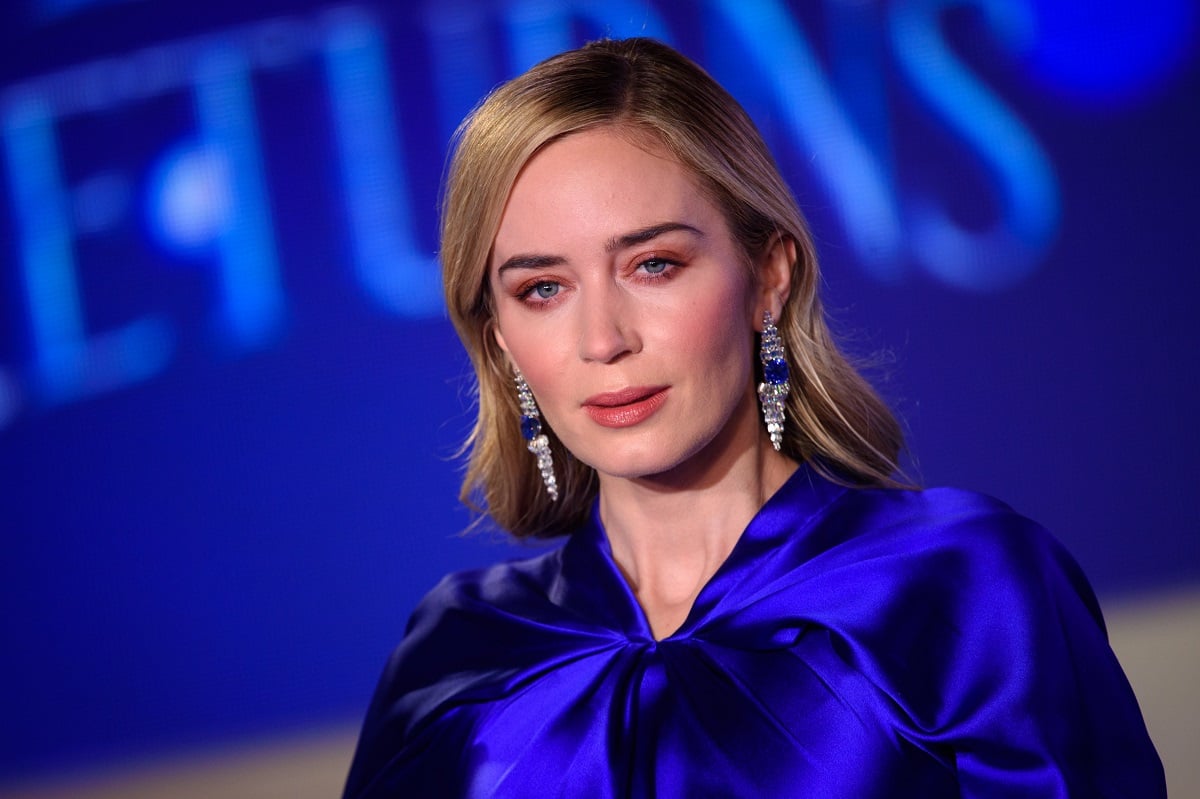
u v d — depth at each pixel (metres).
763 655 4.71
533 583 5.49
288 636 16.72
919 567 4.71
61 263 16.61
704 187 4.59
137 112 16.42
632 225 4.48
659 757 4.66
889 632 4.61
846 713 4.52
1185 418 16.00
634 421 4.59
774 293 4.96
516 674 5.14
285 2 16.19
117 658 16.91
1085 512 16.06
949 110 15.84
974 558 4.69
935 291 15.95
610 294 4.53
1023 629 4.54
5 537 16.92
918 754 4.46
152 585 16.83
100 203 16.53
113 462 16.77
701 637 4.83
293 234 16.41
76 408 16.77
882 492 5.04
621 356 4.54
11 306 16.67
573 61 4.68
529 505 5.71
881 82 15.81
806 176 15.86
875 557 4.77
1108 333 16.02
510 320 4.77
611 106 4.54
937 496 4.98
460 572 5.88
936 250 15.94
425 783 5.20
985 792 4.37
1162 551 16.03
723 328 4.61
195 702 16.81
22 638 16.98
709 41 15.78
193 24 16.30
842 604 4.69
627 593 5.08
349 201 16.34
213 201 16.44
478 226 4.73
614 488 5.16
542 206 4.54
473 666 5.33
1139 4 15.78
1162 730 13.41
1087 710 4.52
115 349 16.70
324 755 16.05
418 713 5.36
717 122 4.65
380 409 16.48
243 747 16.73
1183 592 15.98
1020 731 4.39
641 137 4.53
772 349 4.98
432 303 16.38
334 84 16.25
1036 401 16.05
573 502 5.68
